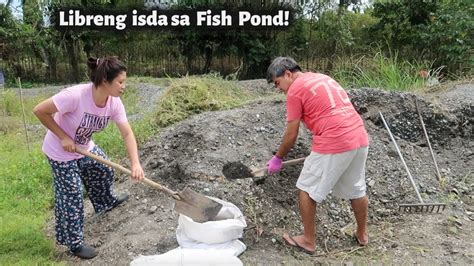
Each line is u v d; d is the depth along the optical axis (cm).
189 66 1460
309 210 353
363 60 908
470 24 1027
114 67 322
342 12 1359
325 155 335
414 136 531
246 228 382
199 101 609
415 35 1205
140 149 550
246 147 459
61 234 366
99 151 397
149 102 922
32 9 1411
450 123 542
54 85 1415
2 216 448
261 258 354
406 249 370
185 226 358
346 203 424
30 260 366
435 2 1213
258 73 1433
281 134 486
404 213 425
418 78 794
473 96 594
